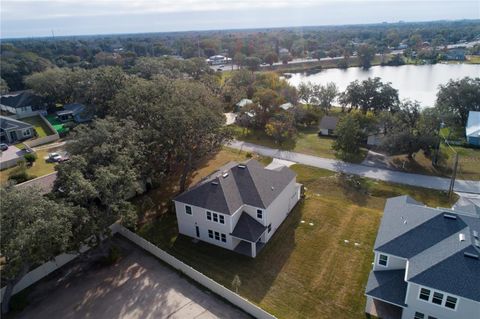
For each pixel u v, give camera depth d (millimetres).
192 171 48438
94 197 27906
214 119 38375
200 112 37719
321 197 41125
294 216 36500
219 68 160875
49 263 28656
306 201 39781
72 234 24812
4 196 22703
